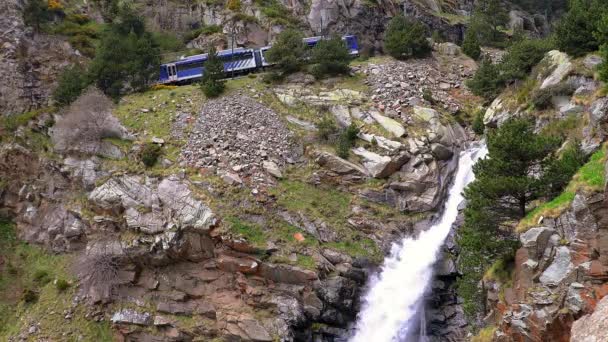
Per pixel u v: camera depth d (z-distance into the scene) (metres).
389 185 50.19
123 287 47.66
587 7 44.59
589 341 20.12
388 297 44.50
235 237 44.12
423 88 60.75
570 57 43.09
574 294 25.17
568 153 32.41
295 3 81.62
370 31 78.25
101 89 65.44
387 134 53.59
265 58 66.25
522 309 26.95
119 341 45.94
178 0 87.69
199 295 45.09
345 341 42.53
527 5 98.88
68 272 50.81
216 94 61.16
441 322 42.88
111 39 67.06
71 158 54.75
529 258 27.69
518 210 31.67
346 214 48.41
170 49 79.69
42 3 77.56
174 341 44.22
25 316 48.53
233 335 42.22
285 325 41.44
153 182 49.59
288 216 47.28
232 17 80.06
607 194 24.70
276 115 57.81
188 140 54.34
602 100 34.16
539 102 42.66
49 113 60.66
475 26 80.62
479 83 56.25
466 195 33.22
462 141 54.16
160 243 46.06
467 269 34.28
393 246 46.62
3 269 52.94
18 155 57.72
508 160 31.70
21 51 72.12
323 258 44.34
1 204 57.09
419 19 81.62
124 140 55.34
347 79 63.38
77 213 52.09
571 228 26.50
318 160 52.00
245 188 48.72
